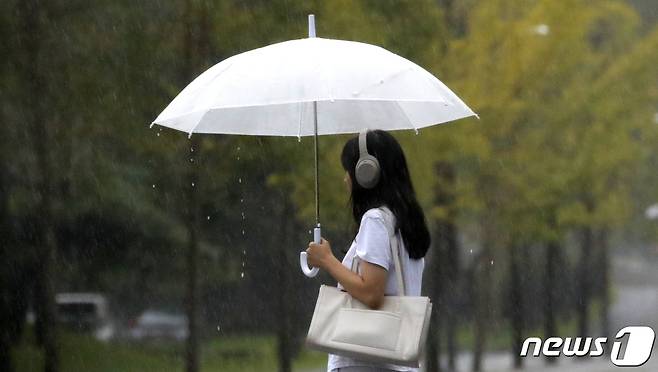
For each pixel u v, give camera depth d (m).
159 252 81.69
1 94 56.19
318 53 14.12
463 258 80.81
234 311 85.75
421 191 56.53
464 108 14.58
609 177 70.38
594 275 95.81
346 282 13.08
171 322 84.62
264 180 64.19
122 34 55.16
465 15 60.03
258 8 52.44
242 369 77.44
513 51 59.28
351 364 13.12
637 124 68.12
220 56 54.53
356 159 13.63
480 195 60.69
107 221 77.06
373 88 13.73
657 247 100.44
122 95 55.16
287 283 66.50
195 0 52.34
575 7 61.25
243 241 79.00
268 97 13.66
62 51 55.31
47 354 57.16
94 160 61.06
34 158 60.12
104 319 81.56
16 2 54.34
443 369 71.69
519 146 61.16
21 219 63.12
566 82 63.16
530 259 83.00
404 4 54.44
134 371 74.62
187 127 15.67
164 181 61.84
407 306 12.92
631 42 70.12
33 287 64.56
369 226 13.16
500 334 85.50
